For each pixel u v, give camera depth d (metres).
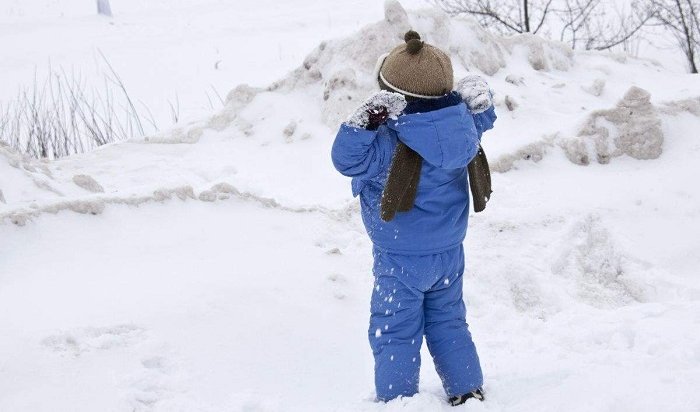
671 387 3.13
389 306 3.21
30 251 4.39
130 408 3.24
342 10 21.55
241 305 4.11
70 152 9.70
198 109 13.29
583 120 6.46
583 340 3.98
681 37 14.12
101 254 4.49
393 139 3.05
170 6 23.72
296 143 7.41
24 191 5.35
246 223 5.16
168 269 4.39
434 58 3.02
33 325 3.65
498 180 5.93
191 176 7.02
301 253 4.88
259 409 3.36
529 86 8.42
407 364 3.21
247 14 21.86
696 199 5.61
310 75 8.07
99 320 3.75
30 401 3.21
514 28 13.20
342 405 3.39
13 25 21.45
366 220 3.23
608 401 3.06
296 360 3.82
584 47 14.23
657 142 6.30
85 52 18.16
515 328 4.29
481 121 3.25
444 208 3.14
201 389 3.49
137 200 4.99
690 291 4.76
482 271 4.89
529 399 3.24
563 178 6.00
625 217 5.46
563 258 5.14
